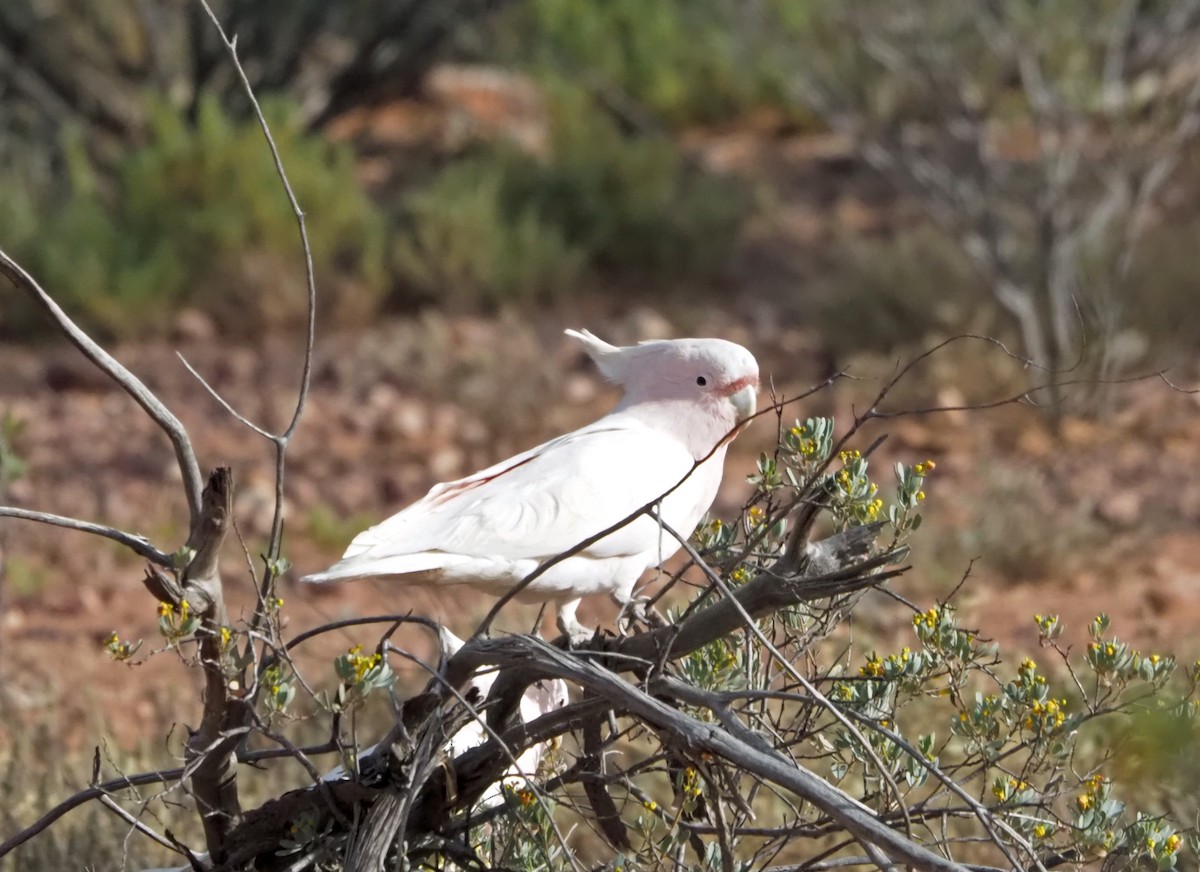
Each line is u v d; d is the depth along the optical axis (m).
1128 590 11.07
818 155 25.00
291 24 23.69
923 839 6.27
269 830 4.99
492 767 4.87
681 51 27.36
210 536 4.52
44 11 22.81
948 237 17.86
